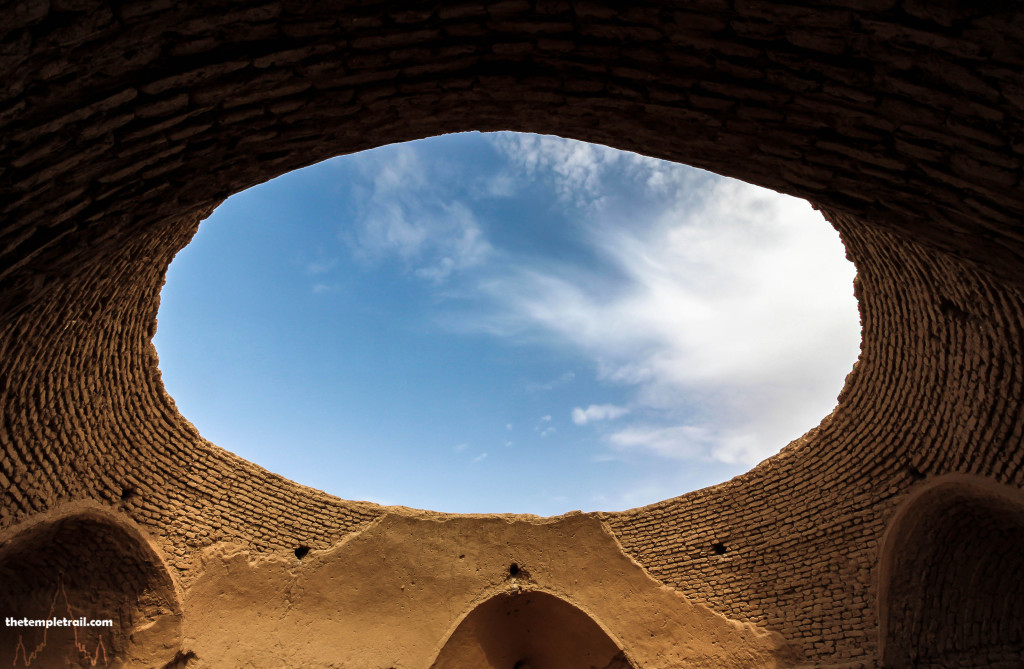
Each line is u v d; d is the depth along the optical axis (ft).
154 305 23.07
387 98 12.87
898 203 13.41
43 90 9.98
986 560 25.04
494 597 31.45
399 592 31.12
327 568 30.55
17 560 23.95
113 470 25.13
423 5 11.06
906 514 25.38
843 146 12.54
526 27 11.58
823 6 10.32
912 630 25.89
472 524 32.86
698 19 11.05
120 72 10.43
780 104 12.16
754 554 29.68
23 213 11.45
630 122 13.65
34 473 21.62
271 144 13.15
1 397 18.25
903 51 10.56
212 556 28.14
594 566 31.96
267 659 27.99
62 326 18.53
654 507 32.60
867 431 26.32
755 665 27.96
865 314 24.32
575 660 31.40
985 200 12.17
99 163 11.53
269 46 11.11
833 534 27.78
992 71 10.25
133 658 26.13
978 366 20.68
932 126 11.41
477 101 13.33
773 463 30.22
